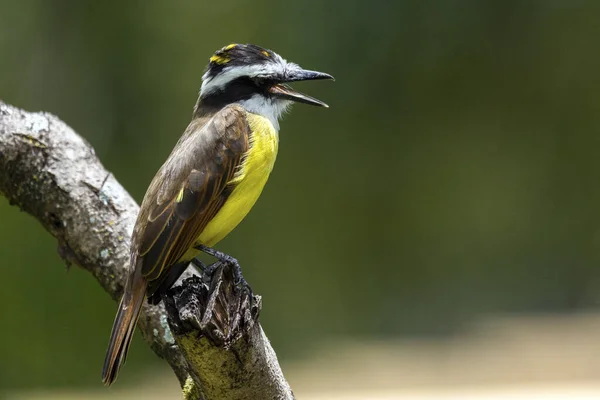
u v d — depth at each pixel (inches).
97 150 690.2
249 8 712.4
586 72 770.8
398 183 807.1
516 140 805.9
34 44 693.3
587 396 533.6
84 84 695.1
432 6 733.9
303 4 714.2
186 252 227.0
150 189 229.1
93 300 606.2
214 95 260.1
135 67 699.4
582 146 806.5
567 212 831.7
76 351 594.2
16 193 245.3
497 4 742.5
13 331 589.0
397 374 627.8
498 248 837.2
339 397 545.3
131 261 217.5
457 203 823.7
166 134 700.7
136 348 603.8
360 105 768.9
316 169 791.7
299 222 784.9
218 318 175.3
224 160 233.9
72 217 239.1
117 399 561.9
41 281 602.9
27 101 689.0
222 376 179.2
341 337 765.9
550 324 784.9
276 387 188.9
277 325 747.4
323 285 782.5
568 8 751.7
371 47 732.0
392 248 813.9
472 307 813.2
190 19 705.6
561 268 837.2
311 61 728.3
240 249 760.3
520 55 762.8
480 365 652.1
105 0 696.4
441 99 773.3
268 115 256.2
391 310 799.7
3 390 577.3
